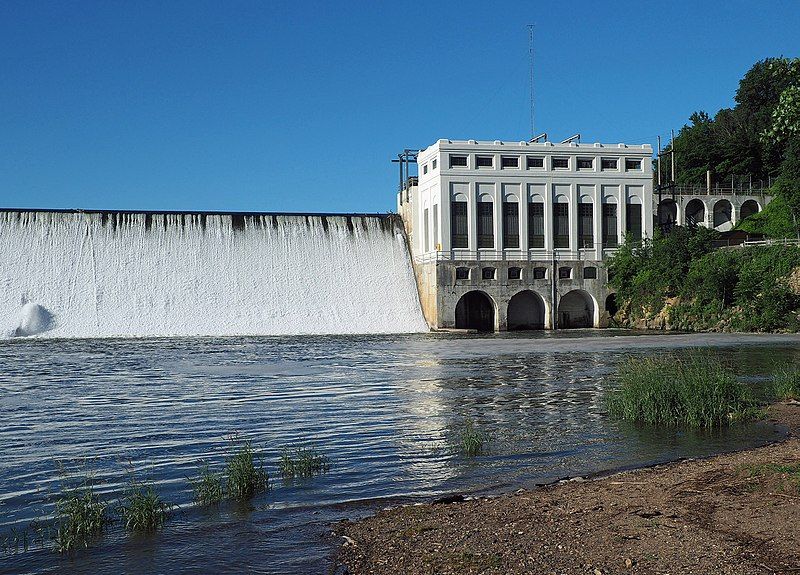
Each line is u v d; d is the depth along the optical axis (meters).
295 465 23.83
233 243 104.31
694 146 146.25
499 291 102.25
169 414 35.41
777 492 17.97
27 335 91.81
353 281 105.94
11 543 17.28
